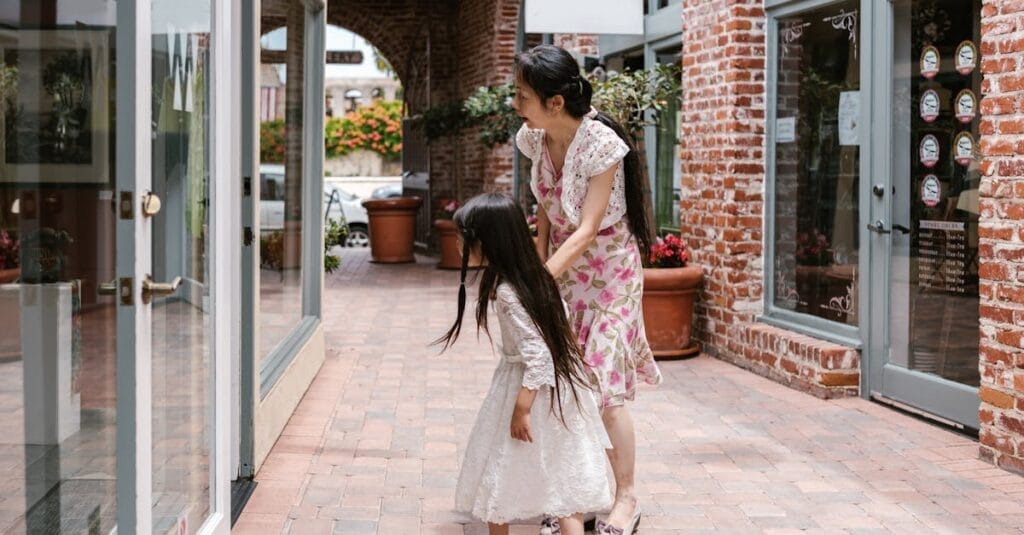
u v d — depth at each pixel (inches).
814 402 248.4
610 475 193.2
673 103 357.4
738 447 211.3
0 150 132.3
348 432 224.2
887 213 242.7
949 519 169.3
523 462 136.7
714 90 303.3
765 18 292.0
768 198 293.4
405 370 295.4
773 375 273.0
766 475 193.2
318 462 200.7
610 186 154.9
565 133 157.2
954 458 201.8
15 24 131.9
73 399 133.4
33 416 132.7
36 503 132.6
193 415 138.9
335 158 1425.9
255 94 189.0
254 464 188.5
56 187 134.8
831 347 253.0
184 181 134.3
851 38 258.1
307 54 280.7
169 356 127.8
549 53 154.1
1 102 132.5
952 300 223.5
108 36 134.6
